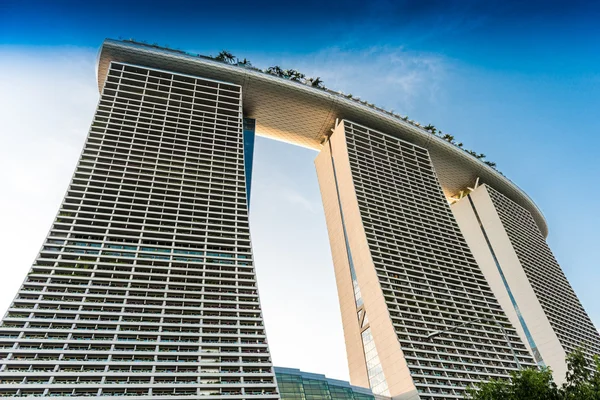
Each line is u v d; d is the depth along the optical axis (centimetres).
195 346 7238
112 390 6284
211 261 8956
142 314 7450
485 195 18738
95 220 8900
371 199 13650
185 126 12038
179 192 10281
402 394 9400
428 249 13250
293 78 14962
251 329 7850
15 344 6506
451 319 11150
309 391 8162
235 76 13700
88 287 7656
